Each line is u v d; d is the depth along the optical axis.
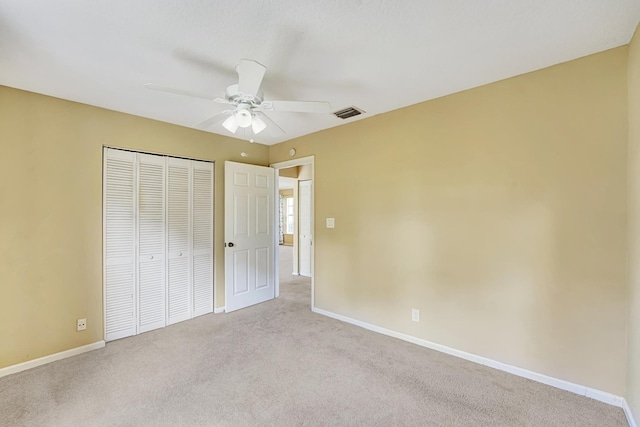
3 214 2.40
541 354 2.23
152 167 3.29
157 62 2.11
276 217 4.56
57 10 1.55
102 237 2.93
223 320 3.57
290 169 6.15
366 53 2.00
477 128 2.52
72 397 2.08
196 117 3.23
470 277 2.57
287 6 1.54
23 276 2.49
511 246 2.35
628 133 1.89
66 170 2.71
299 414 1.91
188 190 3.60
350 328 3.33
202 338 3.06
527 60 2.10
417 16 1.62
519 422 1.82
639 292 1.68
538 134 2.23
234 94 2.01
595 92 2.01
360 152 3.37
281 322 3.51
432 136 2.79
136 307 3.16
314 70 2.23
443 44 1.90
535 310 2.25
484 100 2.48
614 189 1.95
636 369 1.72
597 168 2.01
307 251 6.19
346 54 2.01
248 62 1.61
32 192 2.54
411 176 2.94
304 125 3.58
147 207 3.25
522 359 2.31
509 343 2.37
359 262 3.39
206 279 3.79
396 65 2.16
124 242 3.08
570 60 2.10
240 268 4.03
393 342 2.96
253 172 4.19
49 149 2.63
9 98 2.44
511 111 2.35
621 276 1.93
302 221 6.25
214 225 3.87
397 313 3.06
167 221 3.42
